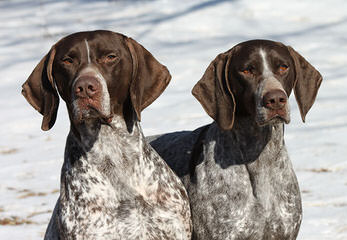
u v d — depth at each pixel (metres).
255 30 16.91
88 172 5.14
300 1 18.89
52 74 5.22
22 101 13.09
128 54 5.18
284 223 5.40
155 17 19.16
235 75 5.38
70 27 19.45
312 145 9.08
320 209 6.97
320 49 14.74
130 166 5.19
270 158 5.38
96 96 4.78
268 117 5.04
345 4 18.36
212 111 5.52
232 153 5.43
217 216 5.39
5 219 7.30
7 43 18.19
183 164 5.90
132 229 5.05
